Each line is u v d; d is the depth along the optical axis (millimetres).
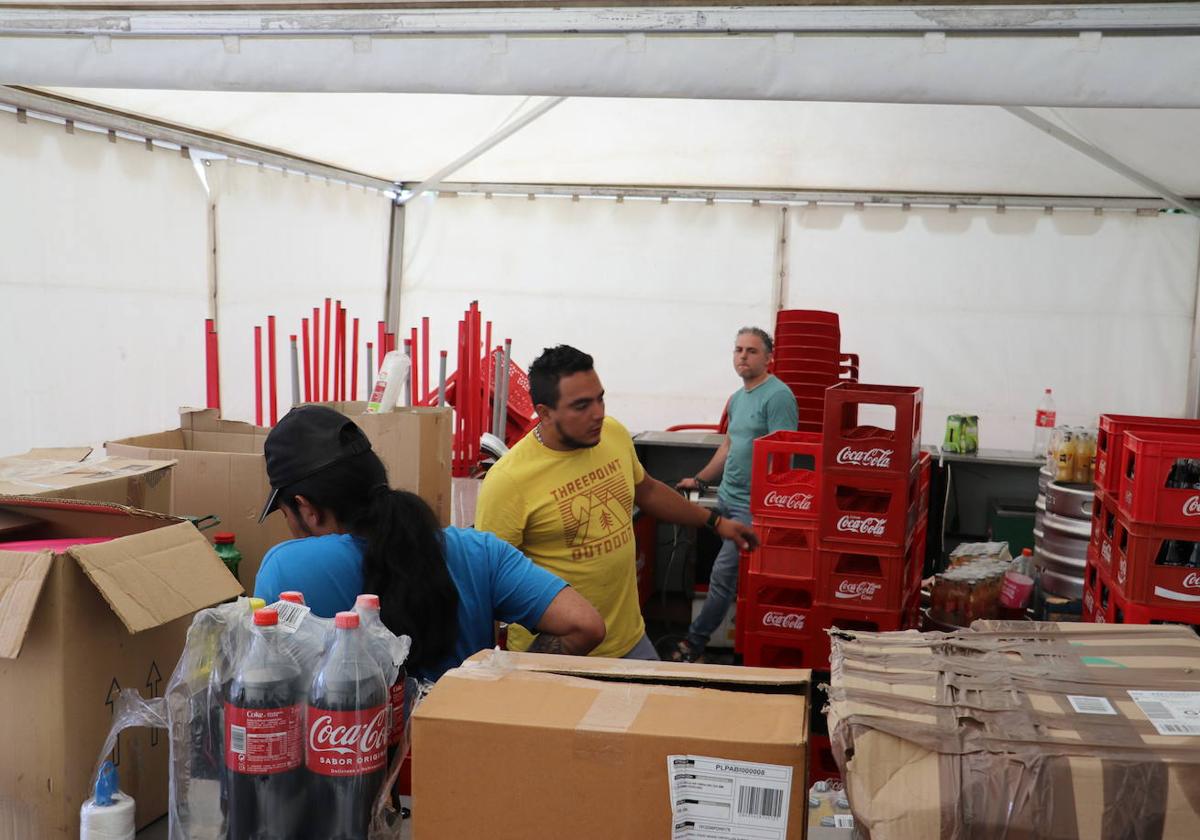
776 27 2352
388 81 2555
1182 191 6043
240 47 2594
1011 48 2275
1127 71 2232
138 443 2703
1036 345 6406
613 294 6727
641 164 6188
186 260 4527
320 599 1569
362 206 6383
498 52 2484
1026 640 1327
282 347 5418
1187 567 2955
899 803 1007
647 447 5816
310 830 1196
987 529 5789
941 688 1163
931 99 2346
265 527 2523
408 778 1408
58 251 3738
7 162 3480
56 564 1319
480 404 4352
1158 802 978
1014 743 1036
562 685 1230
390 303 6855
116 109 3971
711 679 1257
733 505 4812
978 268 6402
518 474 2504
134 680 1447
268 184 5234
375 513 1620
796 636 3803
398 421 2822
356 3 2514
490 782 1116
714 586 4727
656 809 1077
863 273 6500
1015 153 5688
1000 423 6488
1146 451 2945
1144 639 1322
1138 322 6297
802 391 5453
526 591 1837
